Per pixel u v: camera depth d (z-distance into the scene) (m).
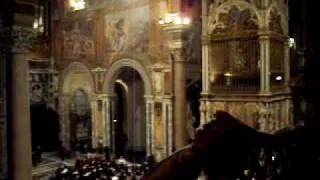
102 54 31.66
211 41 21.14
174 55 25.94
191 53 26.86
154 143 28.19
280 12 20.42
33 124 33.56
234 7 20.05
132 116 34.94
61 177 24.02
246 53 19.83
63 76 34.72
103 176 22.44
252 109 19.58
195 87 28.06
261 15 19.00
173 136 26.75
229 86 20.55
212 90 21.28
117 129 35.25
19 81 12.91
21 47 12.90
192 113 27.95
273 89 19.62
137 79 34.41
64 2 34.31
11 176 12.87
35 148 32.38
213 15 20.92
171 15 25.25
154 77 27.98
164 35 26.92
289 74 21.31
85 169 24.02
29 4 13.01
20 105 12.93
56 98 35.25
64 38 34.50
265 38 18.89
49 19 35.16
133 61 29.30
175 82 25.98
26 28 12.90
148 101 28.50
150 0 27.70
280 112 20.41
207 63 21.30
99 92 32.06
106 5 30.91
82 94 36.41
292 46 21.50
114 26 30.50
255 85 19.62
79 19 33.12
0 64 13.84
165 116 27.16
